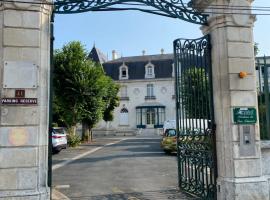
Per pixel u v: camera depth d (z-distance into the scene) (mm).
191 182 8562
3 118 6215
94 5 7199
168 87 49312
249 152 7332
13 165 6184
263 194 7227
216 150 7668
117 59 53438
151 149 22266
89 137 32188
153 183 10281
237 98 7391
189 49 8797
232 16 7574
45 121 6586
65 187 9773
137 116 49875
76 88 24406
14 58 6352
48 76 6715
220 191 7398
